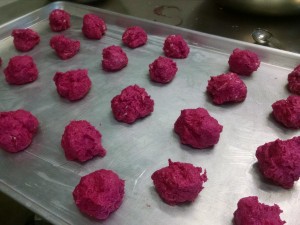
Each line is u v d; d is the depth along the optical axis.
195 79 0.30
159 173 0.21
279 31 0.34
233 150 0.24
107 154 0.24
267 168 0.21
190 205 0.21
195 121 0.24
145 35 0.34
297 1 0.33
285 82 0.29
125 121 0.26
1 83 0.31
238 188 0.22
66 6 0.40
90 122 0.27
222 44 0.32
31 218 0.34
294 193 0.21
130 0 0.41
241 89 0.27
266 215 0.19
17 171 0.23
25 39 0.34
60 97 0.29
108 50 0.31
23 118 0.25
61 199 0.21
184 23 0.36
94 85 0.30
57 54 0.34
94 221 0.20
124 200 0.21
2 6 0.42
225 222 0.20
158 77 0.29
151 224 0.20
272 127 0.25
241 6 0.35
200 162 0.23
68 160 0.24
